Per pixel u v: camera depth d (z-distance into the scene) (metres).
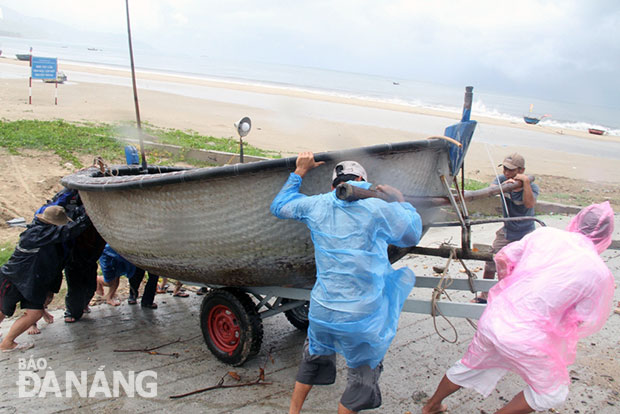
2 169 11.73
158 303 6.41
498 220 4.30
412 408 4.18
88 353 5.06
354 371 3.54
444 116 42.97
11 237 8.29
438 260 7.87
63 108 23.80
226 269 4.40
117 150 14.43
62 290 6.64
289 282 4.41
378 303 3.35
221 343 4.88
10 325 5.57
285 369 4.80
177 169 6.50
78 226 4.98
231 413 4.10
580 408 4.16
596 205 3.60
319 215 3.48
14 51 104.25
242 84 63.16
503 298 3.51
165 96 35.25
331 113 35.00
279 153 16.39
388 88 112.69
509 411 3.58
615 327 5.62
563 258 3.36
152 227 4.49
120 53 188.88
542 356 3.32
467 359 3.72
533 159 22.48
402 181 4.16
